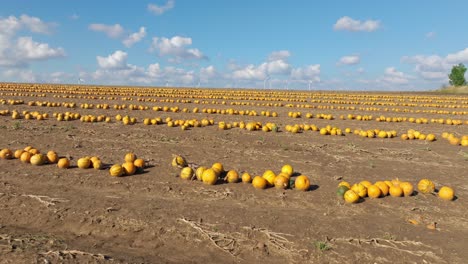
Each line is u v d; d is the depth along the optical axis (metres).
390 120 26.84
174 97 43.25
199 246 7.06
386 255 6.76
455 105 40.38
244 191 9.82
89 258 6.14
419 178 11.71
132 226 7.61
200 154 14.01
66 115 22.38
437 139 19.52
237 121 24.39
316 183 10.76
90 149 14.25
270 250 6.93
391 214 8.64
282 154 14.41
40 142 15.25
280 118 26.70
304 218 8.13
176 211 8.25
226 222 7.79
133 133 18.17
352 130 21.91
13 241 6.61
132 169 10.90
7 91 43.25
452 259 6.69
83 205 8.42
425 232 7.73
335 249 6.89
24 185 9.69
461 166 13.42
